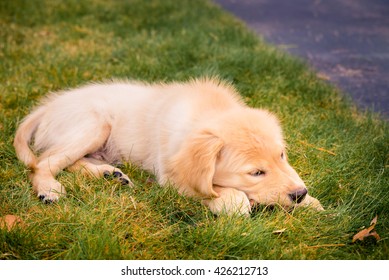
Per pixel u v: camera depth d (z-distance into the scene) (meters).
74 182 4.46
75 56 7.77
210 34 8.64
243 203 3.95
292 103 6.30
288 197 3.90
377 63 8.79
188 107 4.53
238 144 3.99
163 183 4.35
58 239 3.75
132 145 4.93
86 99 5.15
